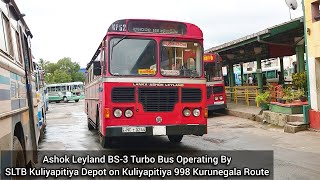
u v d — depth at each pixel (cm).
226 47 1977
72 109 3259
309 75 1184
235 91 2164
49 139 1234
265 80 2727
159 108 841
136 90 834
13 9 545
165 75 855
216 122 1598
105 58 843
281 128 1273
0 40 420
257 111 1642
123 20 852
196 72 880
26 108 584
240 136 1166
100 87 945
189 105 860
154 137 1180
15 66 493
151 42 862
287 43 1681
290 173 659
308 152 855
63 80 7075
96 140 1184
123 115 826
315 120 1145
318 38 1134
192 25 891
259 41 1597
